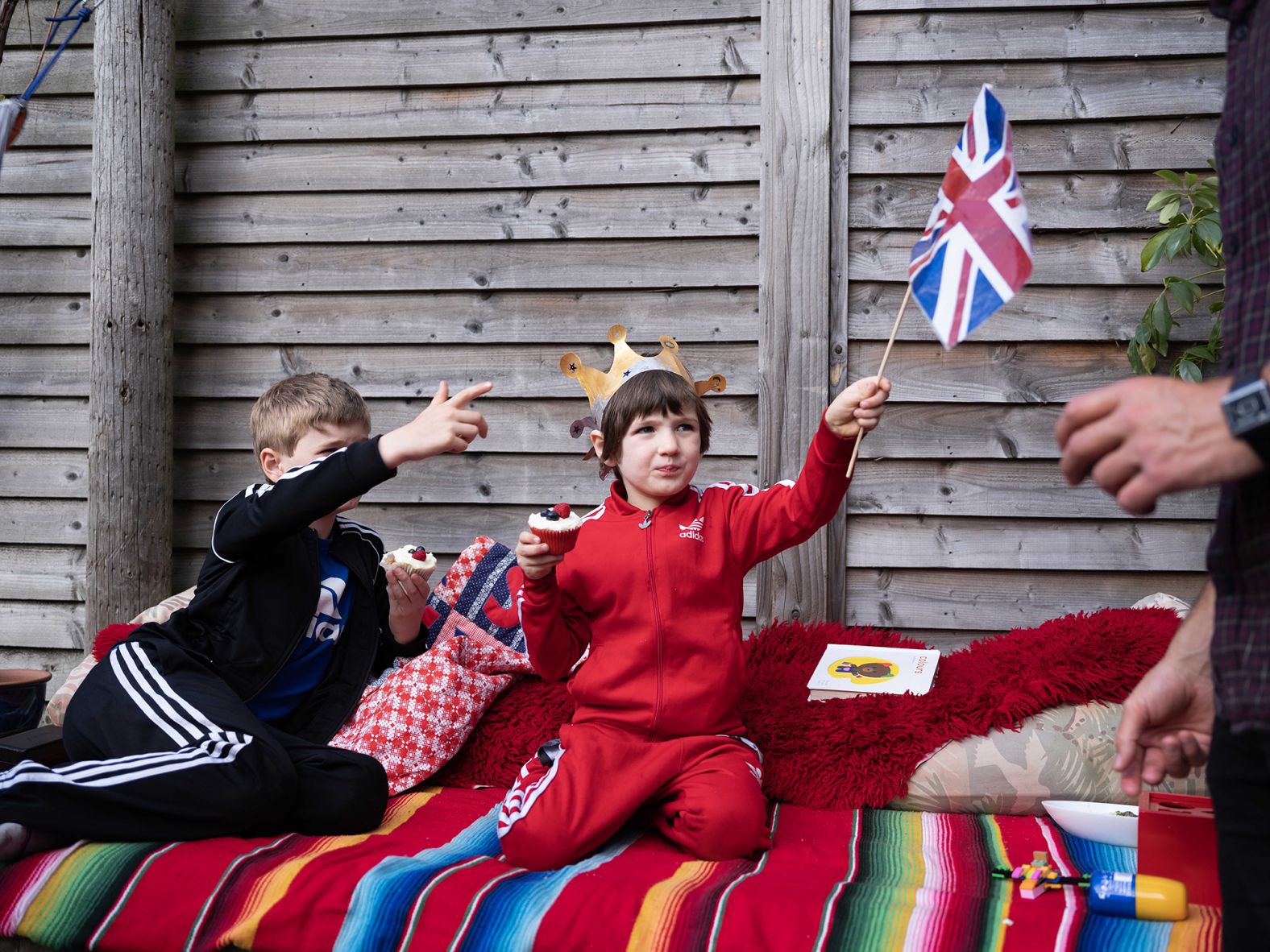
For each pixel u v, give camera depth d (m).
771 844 2.08
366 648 2.49
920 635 3.13
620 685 2.22
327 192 3.38
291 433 2.43
